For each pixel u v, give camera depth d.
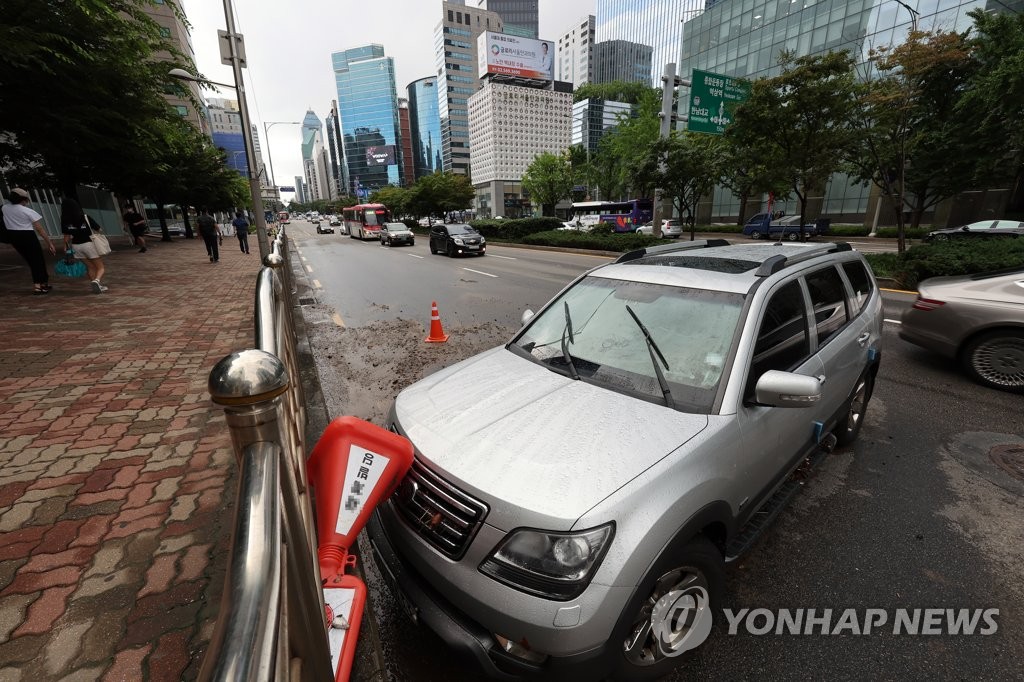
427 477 2.03
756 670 2.09
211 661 0.64
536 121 132.62
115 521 2.63
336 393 5.38
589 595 1.63
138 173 14.62
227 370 1.05
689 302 2.71
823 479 3.50
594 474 1.84
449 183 44.81
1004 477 3.47
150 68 11.86
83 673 1.80
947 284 5.41
